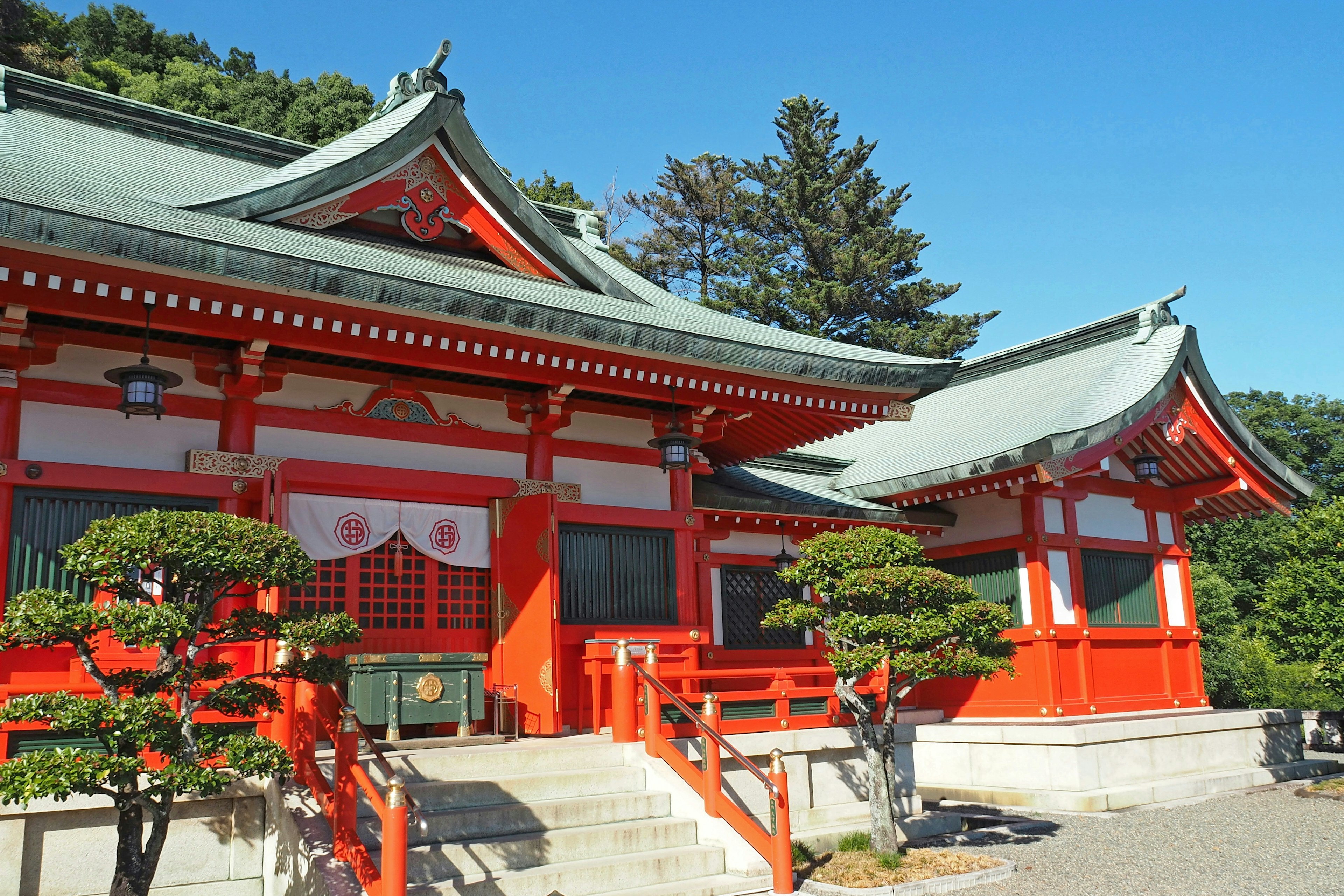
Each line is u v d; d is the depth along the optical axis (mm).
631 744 9797
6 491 8477
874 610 9953
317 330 8906
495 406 11609
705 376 11070
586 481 12039
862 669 9508
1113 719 15273
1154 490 17969
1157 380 16031
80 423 9008
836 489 17500
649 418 12773
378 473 10430
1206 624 27359
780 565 15414
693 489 14438
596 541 11992
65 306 7855
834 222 41750
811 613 10023
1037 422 16641
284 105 41188
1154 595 17562
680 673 10719
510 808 8203
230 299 8250
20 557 8547
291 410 10172
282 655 7738
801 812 10750
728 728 10719
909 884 8578
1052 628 15391
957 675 9695
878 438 20281
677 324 11391
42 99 13727
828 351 12383
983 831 11844
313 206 10656
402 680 9680
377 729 10469
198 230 8547
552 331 9672
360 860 6758
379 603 10820
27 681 8391
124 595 6344
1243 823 12102
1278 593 15227
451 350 9609
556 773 9047
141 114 14453
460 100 11273
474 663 10094
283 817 7598
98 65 41031
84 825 7340
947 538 17031
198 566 6195
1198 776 15141
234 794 7891
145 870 6109
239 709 6926
